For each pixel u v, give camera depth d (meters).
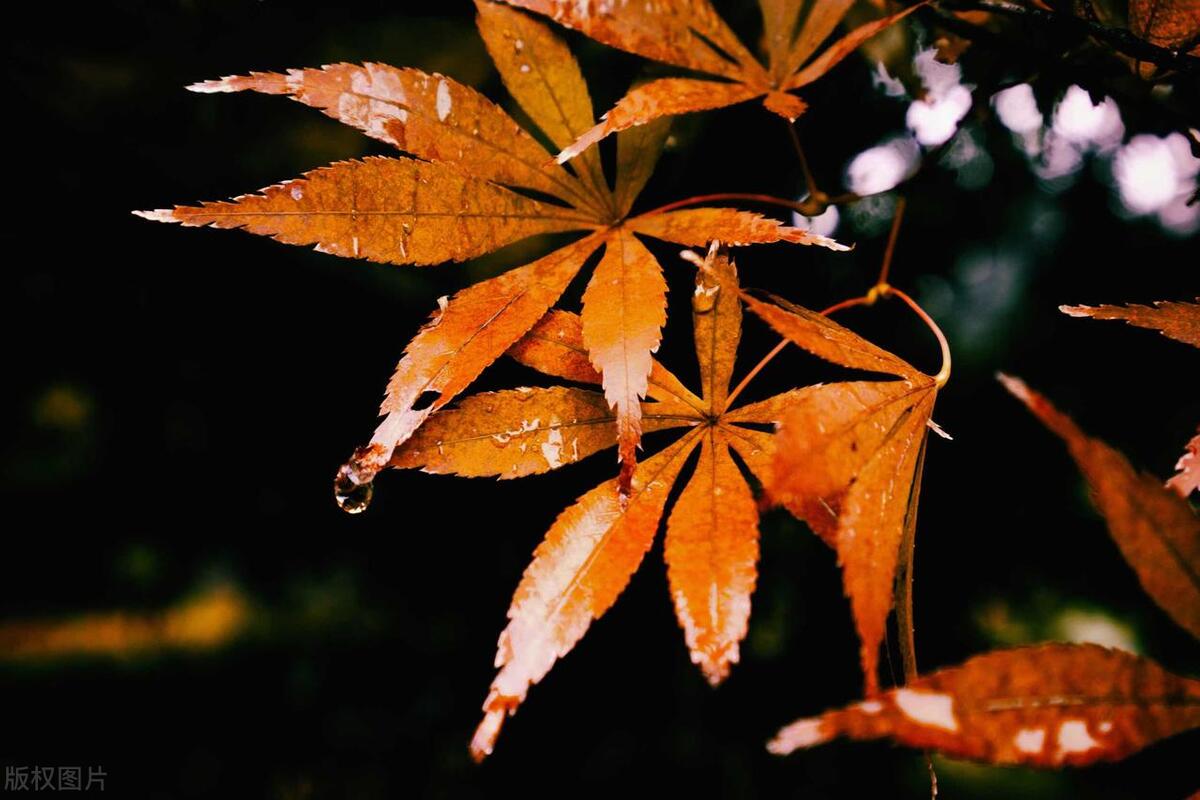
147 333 0.39
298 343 0.37
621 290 0.17
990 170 0.40
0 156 0.31
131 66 0.29
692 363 0.23
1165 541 0.15
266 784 0.72
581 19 0.18
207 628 1.06
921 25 0.22
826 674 0.46
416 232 0.18
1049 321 0.59
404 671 0.67
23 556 1.20
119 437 0.53
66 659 1.04
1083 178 0.54
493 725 0.16
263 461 0.47
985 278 0.60
